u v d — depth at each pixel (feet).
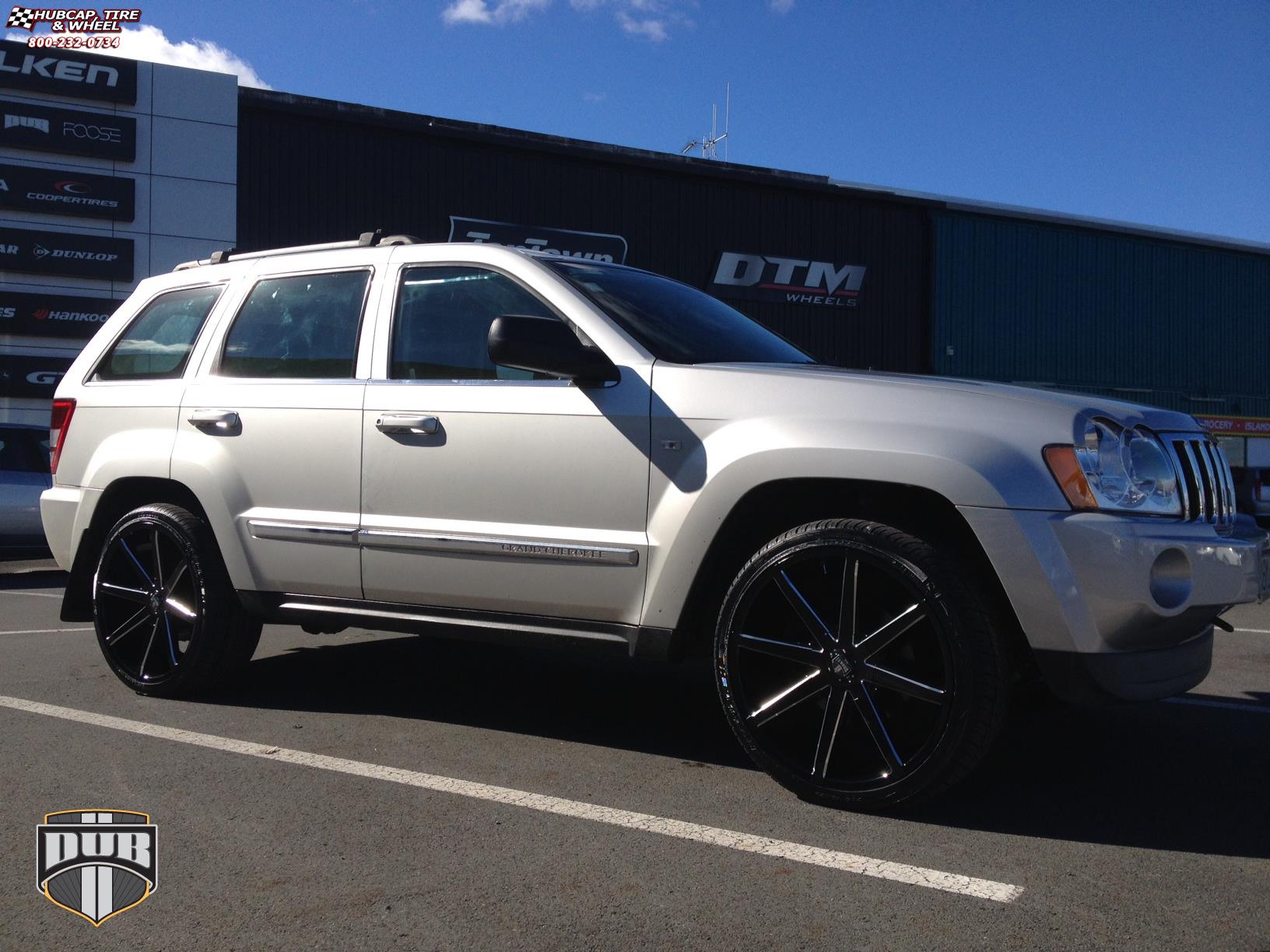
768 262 76.18
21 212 51.75
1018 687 11.34
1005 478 9.42
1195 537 9.96
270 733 12.67
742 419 10.55
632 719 13.57
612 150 69.56
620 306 12.26
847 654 9.91
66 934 7.44
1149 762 11.87
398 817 9.79
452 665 16.93
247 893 8.11
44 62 51.98
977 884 8.34
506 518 11.76
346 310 13.56
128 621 14.79
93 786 10.64
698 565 10.66
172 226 54.80
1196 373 98.32
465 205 64.95
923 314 82.89
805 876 8.46
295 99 59.36
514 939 7.35
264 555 13.48
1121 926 7.61
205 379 14.38
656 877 8.42
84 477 15.19
